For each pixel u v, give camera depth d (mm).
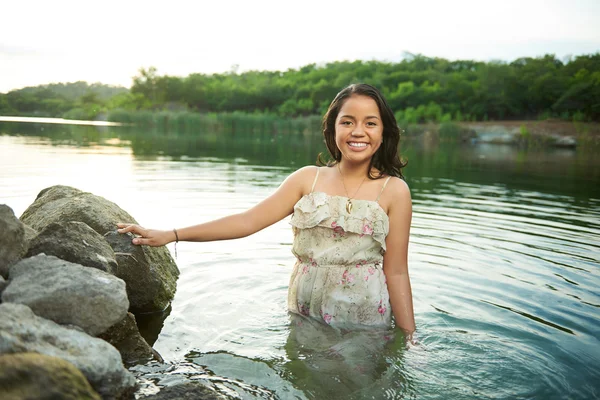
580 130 33000
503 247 4348
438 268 3748
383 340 2484
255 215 2803
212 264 3703
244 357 2291
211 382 2059
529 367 2258
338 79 68875
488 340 2533
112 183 7207
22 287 1917
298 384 2070
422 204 6555
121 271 2770
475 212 6012
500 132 33031
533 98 50188
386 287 2775
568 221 5551
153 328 2623
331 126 2924
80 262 2281
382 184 2809
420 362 2275
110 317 1956
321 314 2703
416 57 79438
